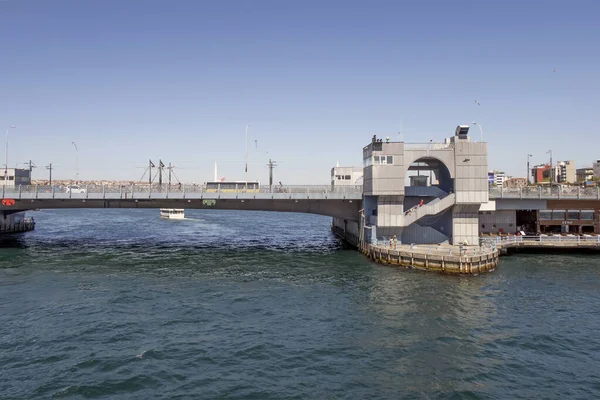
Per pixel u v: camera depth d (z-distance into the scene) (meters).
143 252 67.06
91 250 68.88
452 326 30.86
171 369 23.61
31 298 37.97
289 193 63.34
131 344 27.16
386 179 57.53
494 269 50.41
